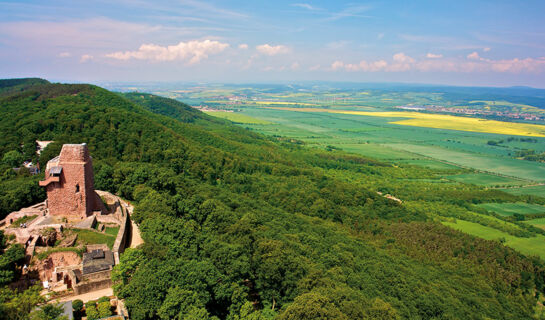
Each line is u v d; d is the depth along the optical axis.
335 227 121.69
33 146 122.44
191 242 68.38
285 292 62.94
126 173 97.50
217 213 87.38
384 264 90.19
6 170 100.44
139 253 55.22
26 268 52.62
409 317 66.31
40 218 65.50
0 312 39.34
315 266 73.81
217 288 54.78
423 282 86.88
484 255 116.38
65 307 44.88
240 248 67.75
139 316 46.03
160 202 80.12
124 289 48.28
